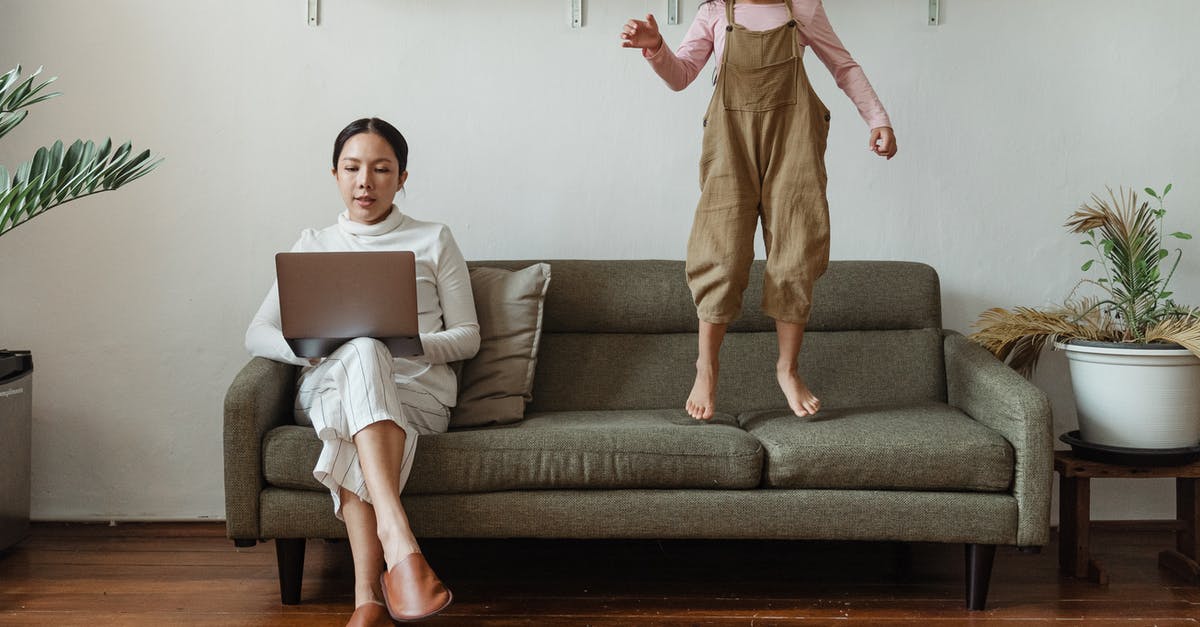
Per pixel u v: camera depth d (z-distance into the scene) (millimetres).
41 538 2514
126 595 2070
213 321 2637
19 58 2586
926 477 1927
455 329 2176
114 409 2635
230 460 1929
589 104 2652
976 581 1977
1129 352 2176
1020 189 2648
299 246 2254
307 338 1908
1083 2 2629
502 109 2652
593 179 2662
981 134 2645
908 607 2008
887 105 2643
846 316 2451
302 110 2629
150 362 2633
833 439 1954
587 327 2463
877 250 2660
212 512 2652
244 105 2621
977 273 2662
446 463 1923
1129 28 2631
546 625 1898
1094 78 2637
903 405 2264
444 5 2637
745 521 1937
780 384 2191
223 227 2631
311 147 2633
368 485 1780
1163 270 2658
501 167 2658
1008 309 2656
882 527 1931
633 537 1948
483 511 1937
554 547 2473
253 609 1989
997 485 1928
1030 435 1918
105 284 2619
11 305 2613
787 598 2068
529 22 2643
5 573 2219
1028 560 2369
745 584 2170
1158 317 2332
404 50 2639
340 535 1935
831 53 2176
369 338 1908
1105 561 2348
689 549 2455
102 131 2604
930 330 2465
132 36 2598
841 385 2400
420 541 2518
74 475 2635
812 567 2301
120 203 2613
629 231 2666
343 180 2242
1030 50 2635
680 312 2457
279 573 2049
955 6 2633
